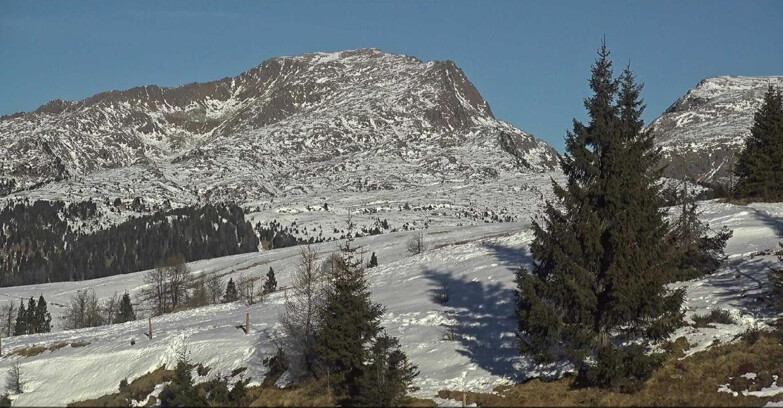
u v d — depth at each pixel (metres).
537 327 38.50
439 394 42.19
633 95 37.47
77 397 61.25
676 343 40.88
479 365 46.69
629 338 41.94
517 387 41.31
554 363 43.34
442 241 131.25
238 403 47.09
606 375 37.34
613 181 36.44
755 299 45.78
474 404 39.84
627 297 36.12
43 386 64.56
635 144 36.97
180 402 48.50
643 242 36.38
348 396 44.31
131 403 54.53
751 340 39.75
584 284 37.34
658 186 37.66
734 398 34.38
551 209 38.38
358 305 45.62
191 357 62.28
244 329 67.06
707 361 38.50
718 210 75.31
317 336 47.09
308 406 44.22
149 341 69.00
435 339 53.56
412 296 69.62
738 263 53.28
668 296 37.22
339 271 49.34
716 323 43.16
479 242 90.25
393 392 40.69
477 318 57.47
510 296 61.53
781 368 36.28
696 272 40.62
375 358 43.03
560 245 37.88
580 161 37.00
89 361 66.69
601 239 37.44
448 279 73.38
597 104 37.59
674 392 36.25
